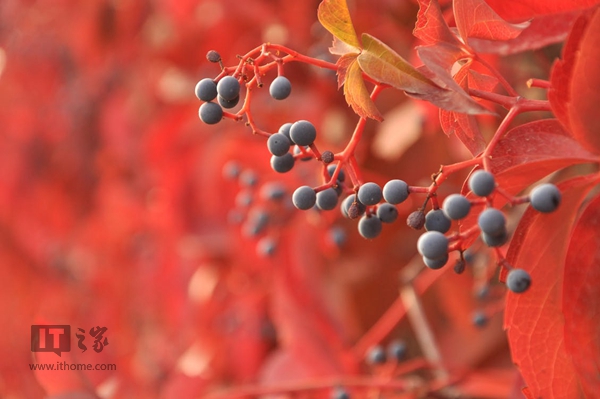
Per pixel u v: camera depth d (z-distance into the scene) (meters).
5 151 1.35
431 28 0.42
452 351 0.72
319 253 0.76
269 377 0.71
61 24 1.25
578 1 0.42
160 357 1.04
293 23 0.84
